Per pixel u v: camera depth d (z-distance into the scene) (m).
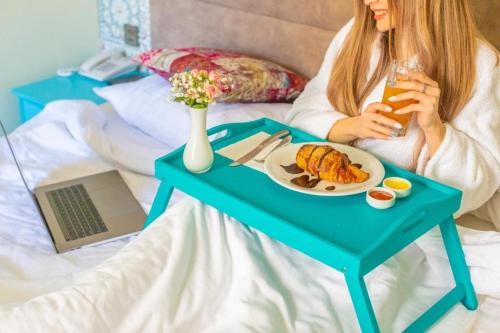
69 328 1.12
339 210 1.24
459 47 1.42
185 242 1.29
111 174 1.81
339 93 1.63
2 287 1.33
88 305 1.14
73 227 1.56
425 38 1.43
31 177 1.78
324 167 1.32
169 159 1.41
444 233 1.37
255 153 1.46
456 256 1.37
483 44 1.47
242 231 1.34
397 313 1.31
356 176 1.34
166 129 1.94
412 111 1.33
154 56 2.11
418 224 1.21
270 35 2.17
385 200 1.24
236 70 1.92
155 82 2.12
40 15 2.65
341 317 1.27
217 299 1.25
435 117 1.35
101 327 1.14
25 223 1.59
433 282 1.42
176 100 1.33
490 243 1.37
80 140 1.95
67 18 2.76
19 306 1.14
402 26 1.45
